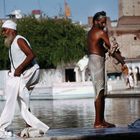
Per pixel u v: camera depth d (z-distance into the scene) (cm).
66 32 7819
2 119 1130
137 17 10681
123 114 3253
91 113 3431
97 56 1270
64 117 3144
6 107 1134
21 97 1136
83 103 4938
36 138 1075
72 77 7769
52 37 7794
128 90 6309
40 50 7650
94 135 1102
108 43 1265
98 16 1277
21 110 1140
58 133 1157
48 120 2939
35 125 1122
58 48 7688
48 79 7694
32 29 7869
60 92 5997
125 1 10925
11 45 1155
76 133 1145
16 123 2733
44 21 7950
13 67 1155
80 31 7906
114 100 5291
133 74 8931
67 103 5038
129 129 1192
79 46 7738
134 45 10056
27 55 1143
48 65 7712
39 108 4297
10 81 1140
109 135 1107
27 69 1153
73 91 6012
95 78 1272
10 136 1120
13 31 1163
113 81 6794
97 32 1270
